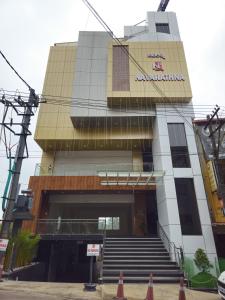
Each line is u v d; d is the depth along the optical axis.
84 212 28.58
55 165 24.31
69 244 21.42
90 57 25.86
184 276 12.69
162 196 17.72
